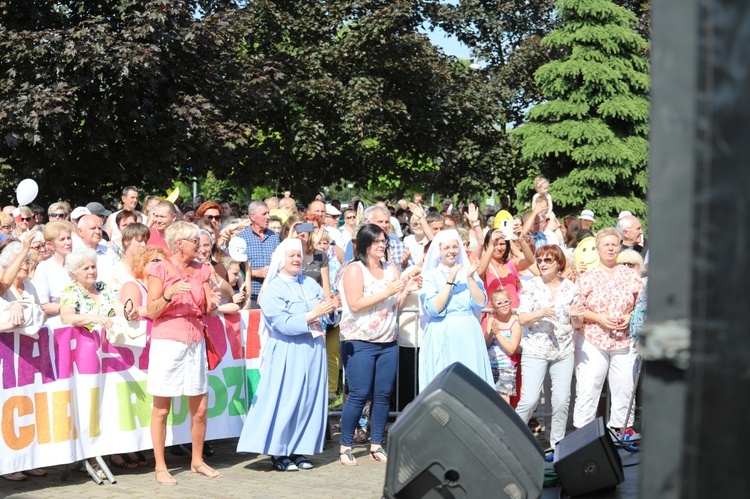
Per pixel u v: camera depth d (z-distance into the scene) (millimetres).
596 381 7137
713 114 1528
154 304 6223
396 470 2973
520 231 8484
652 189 1577
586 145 25359
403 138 27500
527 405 7055
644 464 1605
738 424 1533
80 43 16812
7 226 9227
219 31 19469
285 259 6844
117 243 8242
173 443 6793
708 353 1543
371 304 6828
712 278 1538
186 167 19828
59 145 17234
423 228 9359
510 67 29828
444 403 2973
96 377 6344
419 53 26625
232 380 7285
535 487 2922
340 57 25844
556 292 7043
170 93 18734
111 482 6270
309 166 26297
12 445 5832
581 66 25469
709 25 1527
